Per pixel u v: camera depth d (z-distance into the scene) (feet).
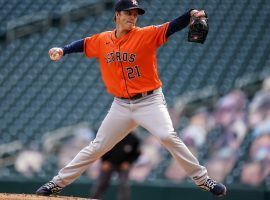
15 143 148.15
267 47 174.29
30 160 137.90
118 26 62.49
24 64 176.65
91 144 64.69
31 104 162.20
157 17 188.14
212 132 134.62
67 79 170.30
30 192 120.47
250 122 134.00
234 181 123.85
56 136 146.10
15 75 173.06
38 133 151.53
